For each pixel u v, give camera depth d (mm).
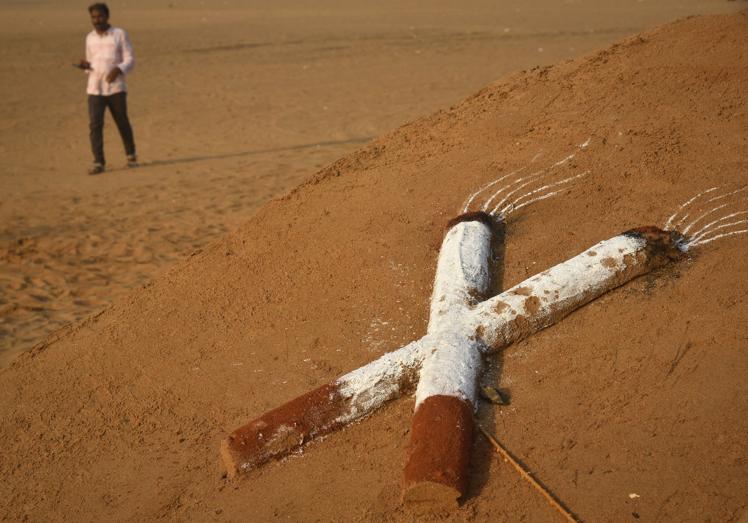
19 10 32094
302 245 4672
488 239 4066
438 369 3189
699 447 2846
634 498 2727
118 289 6598
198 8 31375
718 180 4160
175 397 3846
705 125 4609
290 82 16438
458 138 5328
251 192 9352
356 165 5445
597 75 5430
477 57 18172
